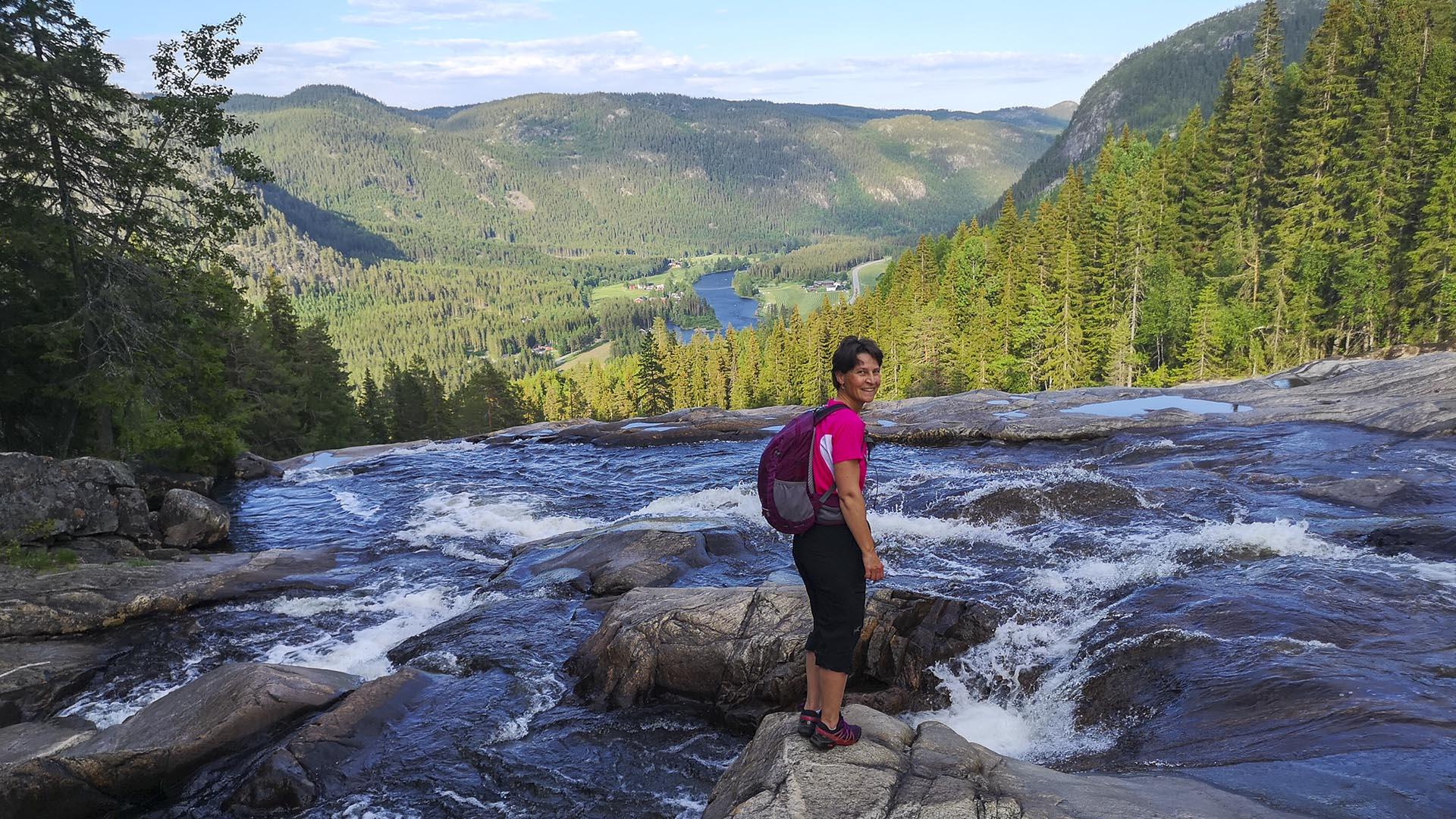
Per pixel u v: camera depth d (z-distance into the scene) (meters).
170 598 11.62
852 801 3.54
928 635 7.74
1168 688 5.93
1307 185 65.81
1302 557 8.51
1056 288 80.06
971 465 17.64
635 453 23.66
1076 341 72.38
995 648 7.59
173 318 23.05
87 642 10.59
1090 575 9.23
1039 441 19.42
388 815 6.38
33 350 21.28
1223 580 7.89
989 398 24.12
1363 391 18.83
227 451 22.92
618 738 7.29
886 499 14.20
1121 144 130.50
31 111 19.84
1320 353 62.91
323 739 7.12
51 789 6.75
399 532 16.25
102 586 11.52
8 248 20.14
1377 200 60.97
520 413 90.94
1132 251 74.62
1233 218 71.69
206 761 7.12
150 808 6.86
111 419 22.67
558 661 8.87
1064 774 3.93
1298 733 4.58
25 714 8.91
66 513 13.30
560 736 7.38
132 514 14.24
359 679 8.73
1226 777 3.89
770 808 3.53
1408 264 57.88
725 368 119.69
